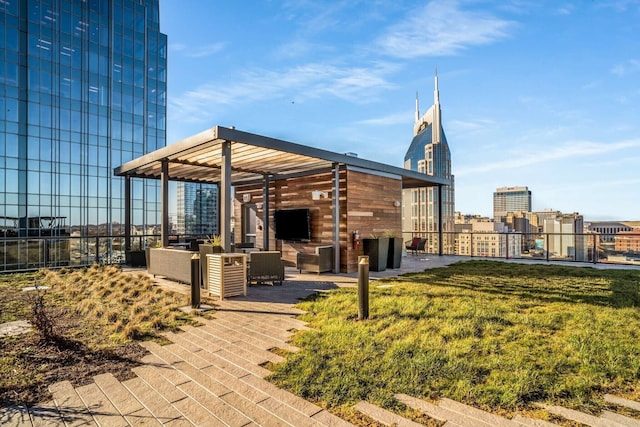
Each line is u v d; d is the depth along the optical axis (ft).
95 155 81.92
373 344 11.11
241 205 41.06
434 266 31.48
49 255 37.24
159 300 18.04
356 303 16.62
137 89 90.17
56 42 76.23
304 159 26.45
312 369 9.35
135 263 31.48
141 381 8.95
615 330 12.38
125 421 7.14
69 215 77.56
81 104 79.92
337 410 7.50
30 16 72.43
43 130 73.97
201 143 20.58
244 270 19.29
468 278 24.11
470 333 12.09
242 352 10.89
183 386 8.65
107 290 19.97
